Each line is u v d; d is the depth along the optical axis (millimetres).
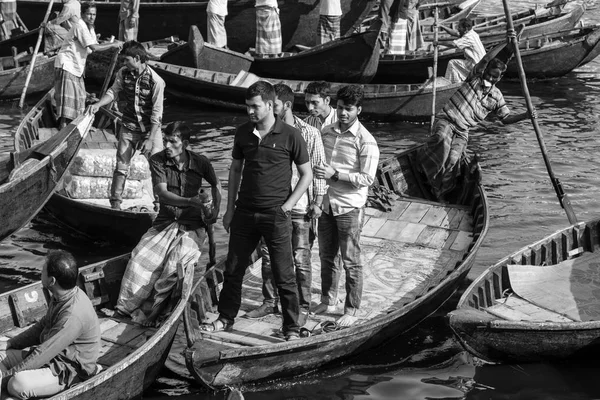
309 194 7133
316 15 18047
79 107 12828
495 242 10188
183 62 16281
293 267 6992
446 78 15086
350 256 7367
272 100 6566
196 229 7590
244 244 6938
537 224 10680
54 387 6074
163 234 7551
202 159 7492
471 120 10992
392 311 7711
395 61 16297
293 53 17141
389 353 7676
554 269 8508
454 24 19938
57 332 5980
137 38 18922
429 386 7152
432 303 7918
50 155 9312
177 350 7512
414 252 9039
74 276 5992
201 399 6922
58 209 10281
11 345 6312
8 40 16891
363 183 7129
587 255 8828
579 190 11766
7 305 7316
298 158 6699
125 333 7250
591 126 14648
